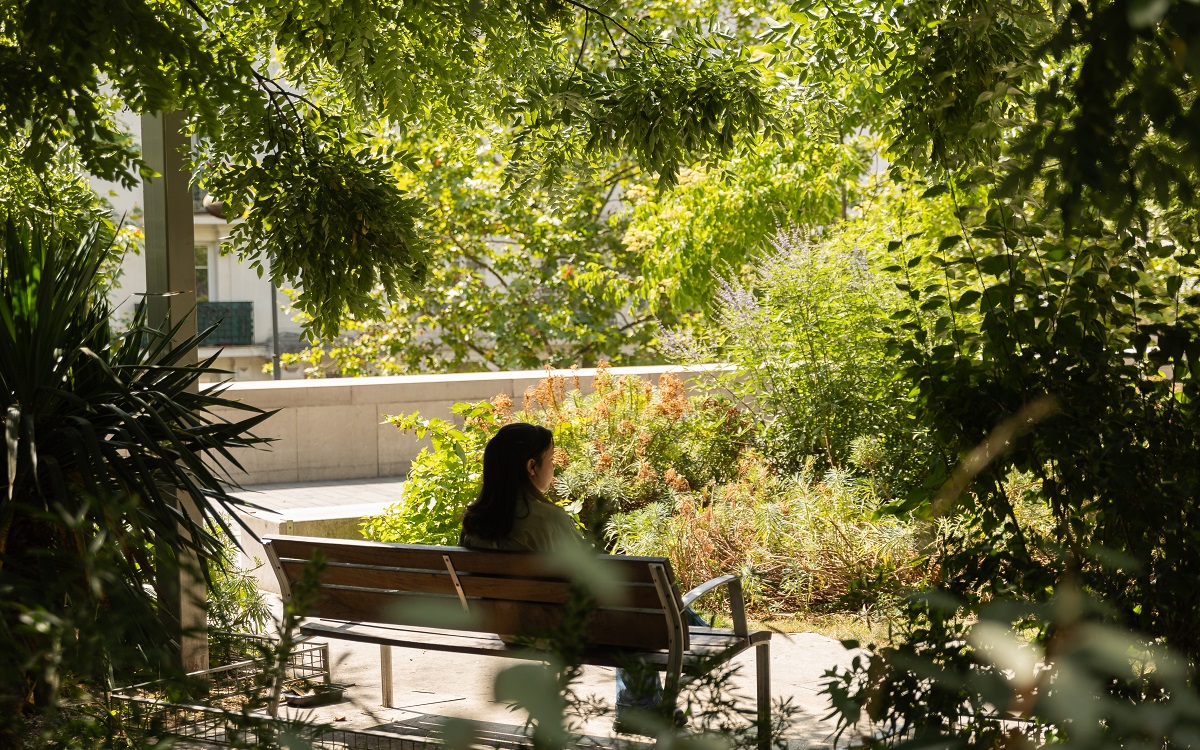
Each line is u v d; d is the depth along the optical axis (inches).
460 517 301.9
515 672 28.6
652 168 203.0
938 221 441.1
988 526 106.6
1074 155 55.9
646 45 210.4
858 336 342.6
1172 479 102.2
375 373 878.4
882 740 66.7
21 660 53.1
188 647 161.0
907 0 190.1
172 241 193.3
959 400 108.0
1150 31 51.6
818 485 303.6
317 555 54.5
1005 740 65.0
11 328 154.2
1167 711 28.8
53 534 150.6
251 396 458.3
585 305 899.4
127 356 178.4
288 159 186.2
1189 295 113.4
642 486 321.4
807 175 625.3
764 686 171.0
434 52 199.2
